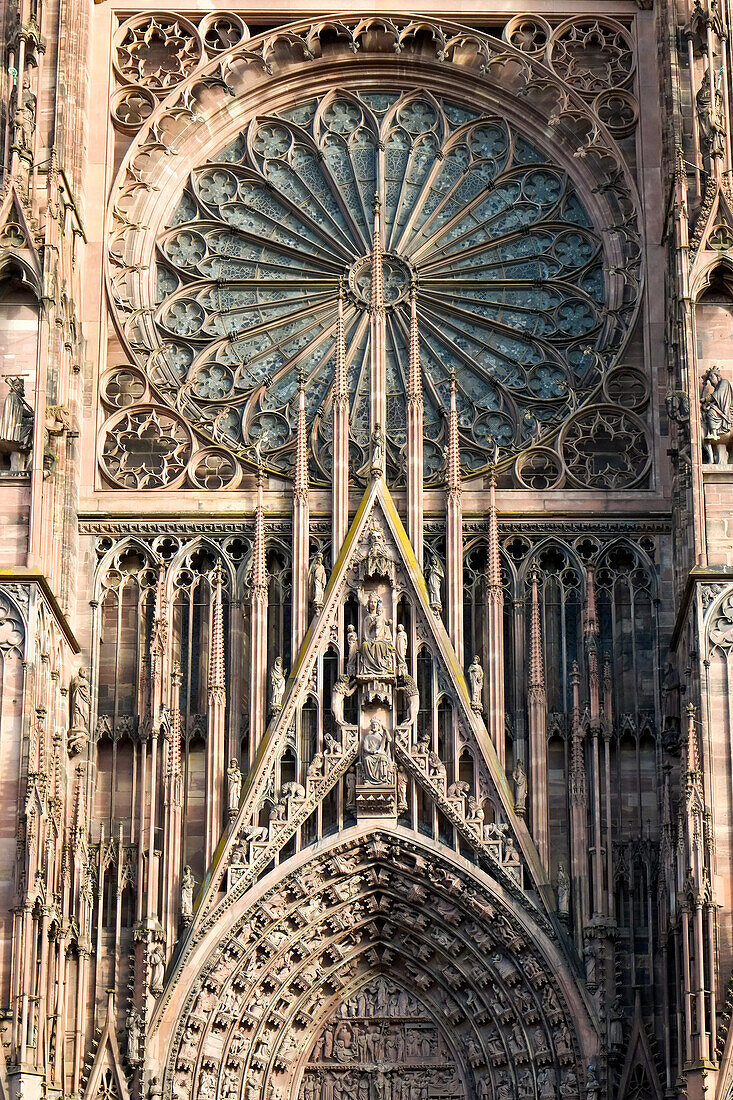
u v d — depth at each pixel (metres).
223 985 85.94
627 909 87.06
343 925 87.75
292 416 95.56
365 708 88.56
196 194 99.06
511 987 86.31
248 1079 86.25
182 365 96.44
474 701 89.06
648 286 95.88
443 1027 87.88
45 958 82.31
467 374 96.44
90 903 86.50
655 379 94.56
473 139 100.31
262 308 97.69
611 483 93.25
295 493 91.81
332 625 90.06
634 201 97.38
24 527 86.69
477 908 86.69
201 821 88.88
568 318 97.12
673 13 96.25
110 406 94.69
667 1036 83.56
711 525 87.19
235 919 86.31
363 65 100.62
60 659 88.50
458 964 87.44
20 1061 79.88
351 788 88.00
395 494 92.56
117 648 91.12
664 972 84.62
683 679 87.50
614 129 98.50
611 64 99.62
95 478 93.38
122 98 99.62
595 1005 84.94
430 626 89.69
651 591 91.44
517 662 90.88
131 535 92.31
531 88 99.62
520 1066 85.75
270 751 88.25
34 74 94.62
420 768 87.81
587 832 87.50
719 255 90.69
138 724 89.69
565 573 92.00
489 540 91.44
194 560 92.44
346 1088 87.44
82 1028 84.88
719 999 80.81
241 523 92.44
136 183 98.44
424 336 97.19
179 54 100.06
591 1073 84.19
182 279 97.94
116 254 97.12
